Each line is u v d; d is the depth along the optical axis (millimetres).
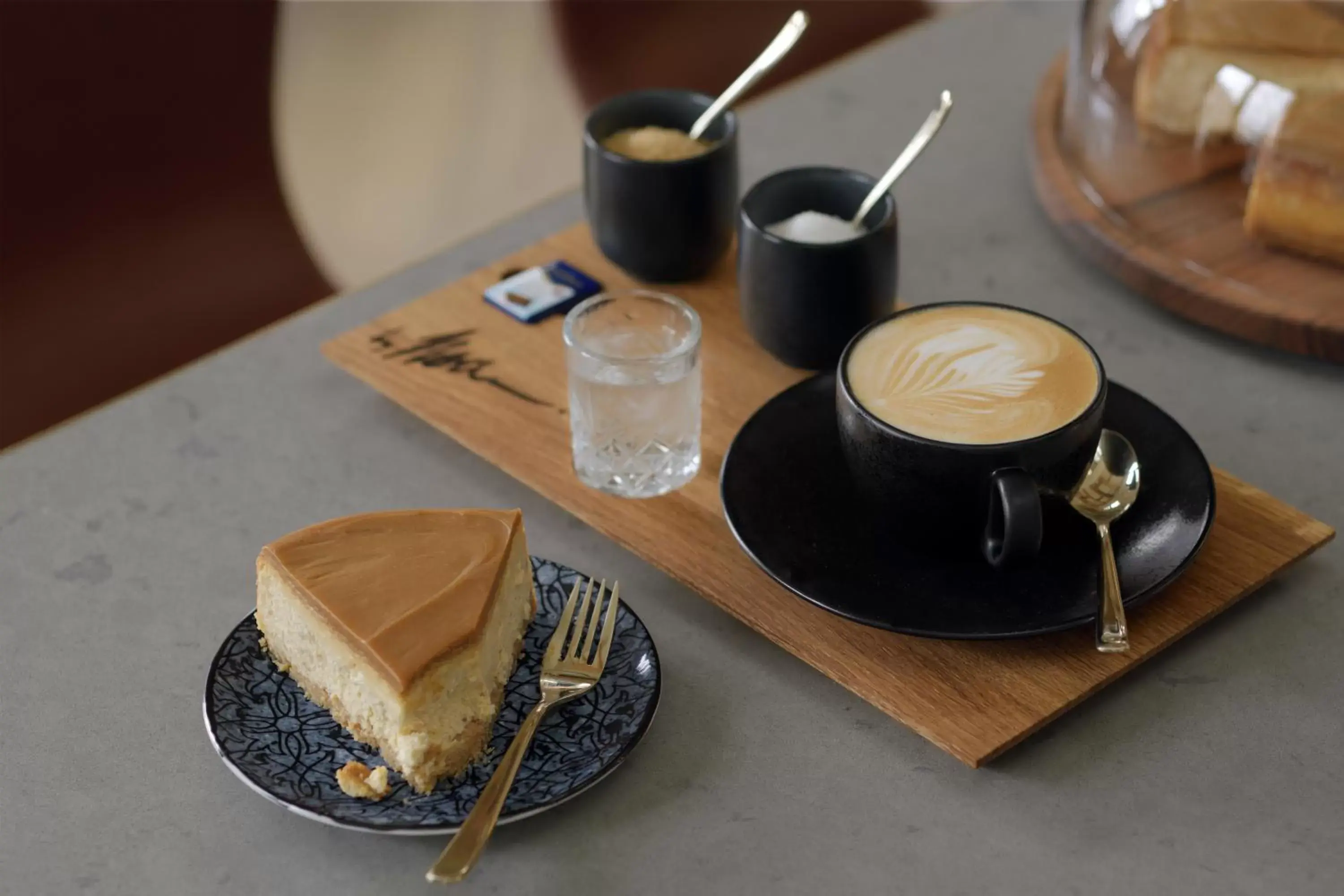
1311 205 911
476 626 622
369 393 923
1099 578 694
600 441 809
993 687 667
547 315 964
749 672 708
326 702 661
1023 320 759
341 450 872
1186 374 906
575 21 1801
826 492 764
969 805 634
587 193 987
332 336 978
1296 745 656
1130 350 931
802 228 891
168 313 1420
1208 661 702
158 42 1502
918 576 707
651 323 839
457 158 1758
